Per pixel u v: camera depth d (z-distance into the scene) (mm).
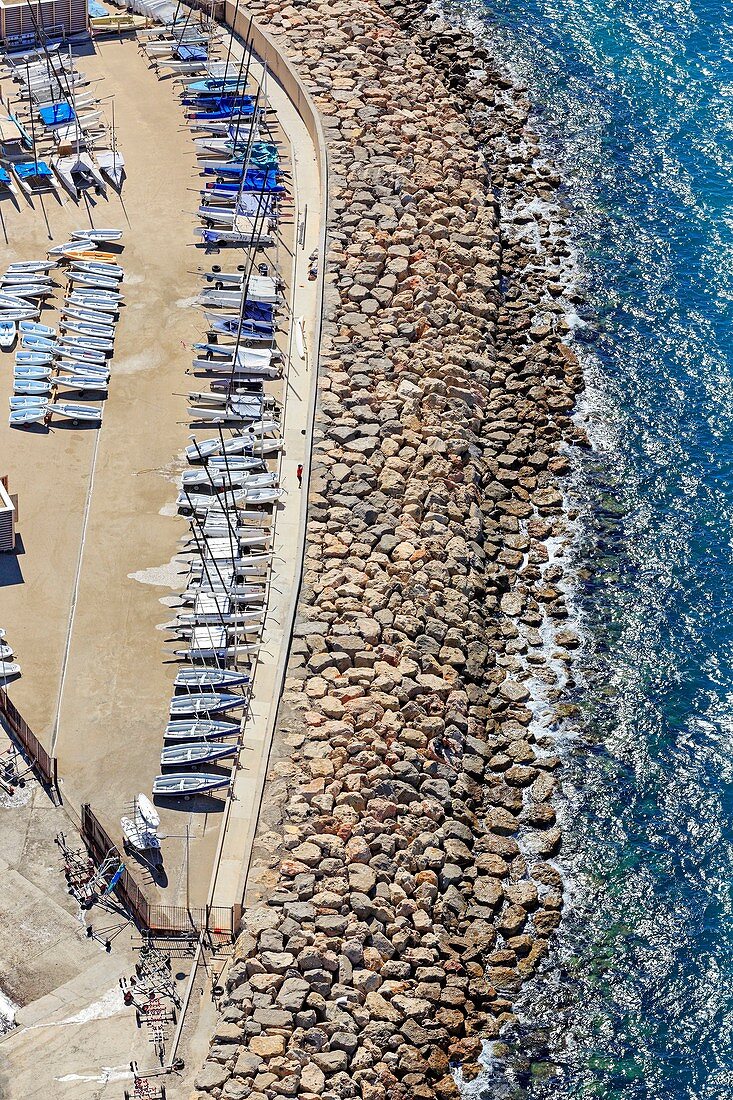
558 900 62188
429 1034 55094
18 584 68062
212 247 87562
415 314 84438
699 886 63375
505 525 77312
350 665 66312
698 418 84500
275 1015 52812
